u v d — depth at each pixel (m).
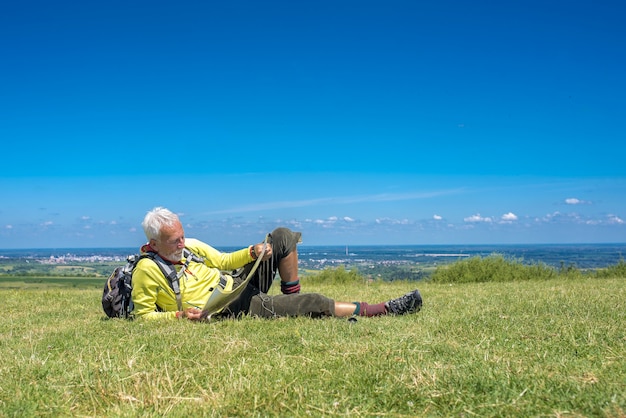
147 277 5.35
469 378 3.01
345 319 5.30
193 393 2.92
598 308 5.91
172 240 5.33
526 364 3.36
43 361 3.55
